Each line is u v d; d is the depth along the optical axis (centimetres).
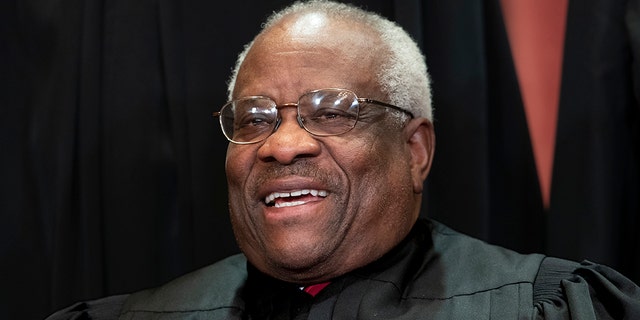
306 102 169
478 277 169
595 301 163
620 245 209
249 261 182
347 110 169
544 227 223
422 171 185
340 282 172
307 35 175
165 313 181
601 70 208
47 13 239
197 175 230
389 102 175
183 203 233
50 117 238
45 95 239
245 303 178
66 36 235
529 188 224
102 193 235
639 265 212
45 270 241
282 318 173
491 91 226
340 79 171
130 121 234
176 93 231
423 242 183
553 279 167
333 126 169
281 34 177
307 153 166
